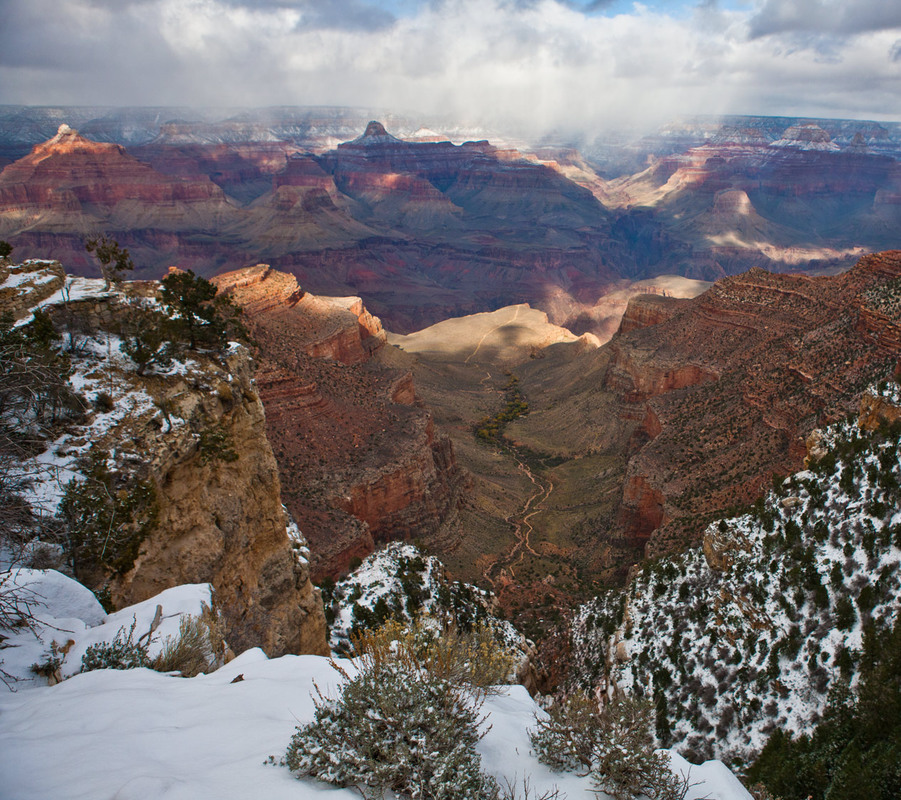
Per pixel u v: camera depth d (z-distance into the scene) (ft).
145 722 28.22
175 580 58.59
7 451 48.75
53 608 40.27
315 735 26.16
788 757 76.84
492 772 28.40
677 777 28.71
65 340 69.82
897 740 63.00
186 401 69.62
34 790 21.70
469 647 35.96
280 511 82.79
